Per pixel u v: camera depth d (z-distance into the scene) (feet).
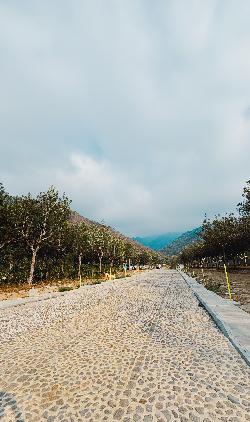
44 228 116.37
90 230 183.11
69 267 154.10
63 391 20.68
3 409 18.40
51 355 29.01
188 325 39.73
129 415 17.12
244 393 19.43
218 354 27.27
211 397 18.97
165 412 17.30
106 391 20.40
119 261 253.44
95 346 31.45
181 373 23.04
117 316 48.44
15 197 113.19
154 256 526.16
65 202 122.11
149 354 27.99
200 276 148.97
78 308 59.16
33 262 114.52
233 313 44.62
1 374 24.41
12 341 35.24
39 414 17.62
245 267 189.16
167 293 81.30
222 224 184.03
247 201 117.50
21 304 67.97
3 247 116.26
